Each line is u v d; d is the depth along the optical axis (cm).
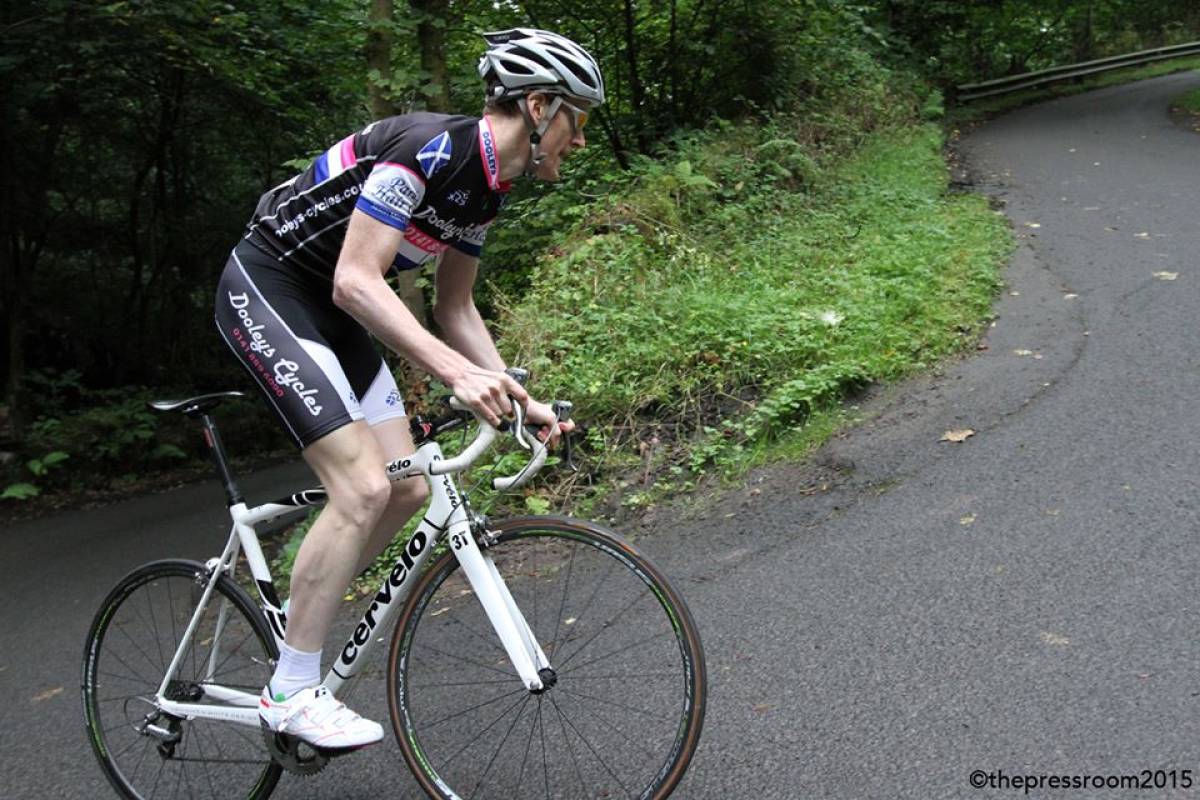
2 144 952
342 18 937
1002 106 1803
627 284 563
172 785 257
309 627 221
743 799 222
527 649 219
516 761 242
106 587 543
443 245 230
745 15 962
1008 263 635
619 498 415
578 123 222
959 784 215
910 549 326
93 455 887
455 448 467
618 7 945
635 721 249
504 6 941
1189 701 230
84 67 879
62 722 336
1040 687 244
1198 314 504
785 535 355
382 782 255
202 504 774
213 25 866
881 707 246
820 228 707
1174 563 291
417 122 217
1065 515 330
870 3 1705
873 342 492
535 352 514
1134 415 396
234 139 1155
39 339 1088
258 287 225
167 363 1212
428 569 230
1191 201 791
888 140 1038
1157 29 2658
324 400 216
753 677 267
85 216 1135
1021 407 420
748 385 473
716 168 783
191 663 253
